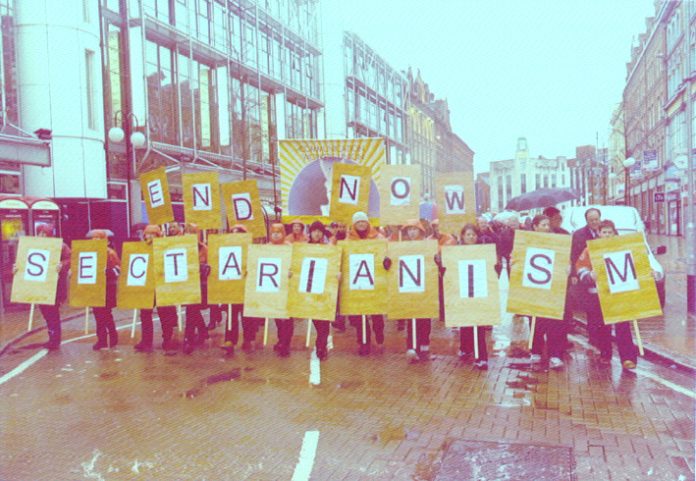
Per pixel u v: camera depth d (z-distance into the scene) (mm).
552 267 7738
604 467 4488
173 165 23844
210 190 10695
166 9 24953
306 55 39594
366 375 7492
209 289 9070
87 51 20438
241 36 30734
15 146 15453
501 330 10547
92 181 20156
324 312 8555
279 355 8797
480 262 7949
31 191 19062
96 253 9461
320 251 8734
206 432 5512
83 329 11867
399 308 8430
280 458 4863
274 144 33969
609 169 78000
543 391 6562
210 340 10141
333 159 12727
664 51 41688
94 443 5289
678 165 11891
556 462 4578
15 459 4953
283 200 12797
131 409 6254
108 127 21906
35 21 18891
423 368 7820
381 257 8742
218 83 28766
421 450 4961
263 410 6133
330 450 5012
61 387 7203
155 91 24047
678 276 18031
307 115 39250
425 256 8445
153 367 8148
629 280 7367
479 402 6238
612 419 5578
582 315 11812
